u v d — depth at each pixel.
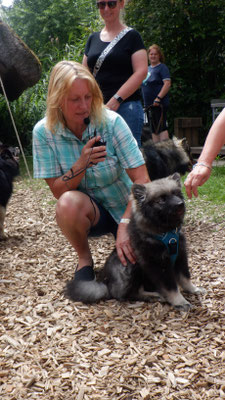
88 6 19.36
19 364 2.40
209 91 12.11
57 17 22.53
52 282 3.54
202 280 3.45
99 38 4.35
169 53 12.34
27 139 12.68
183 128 10.68
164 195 2.92
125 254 3.14
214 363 2.32
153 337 2.62
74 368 2.35
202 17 11.62
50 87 3.03
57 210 3.28
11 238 4.95
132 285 3.16
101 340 2.61
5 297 3.26
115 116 3.22
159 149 5.61
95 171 3.26
